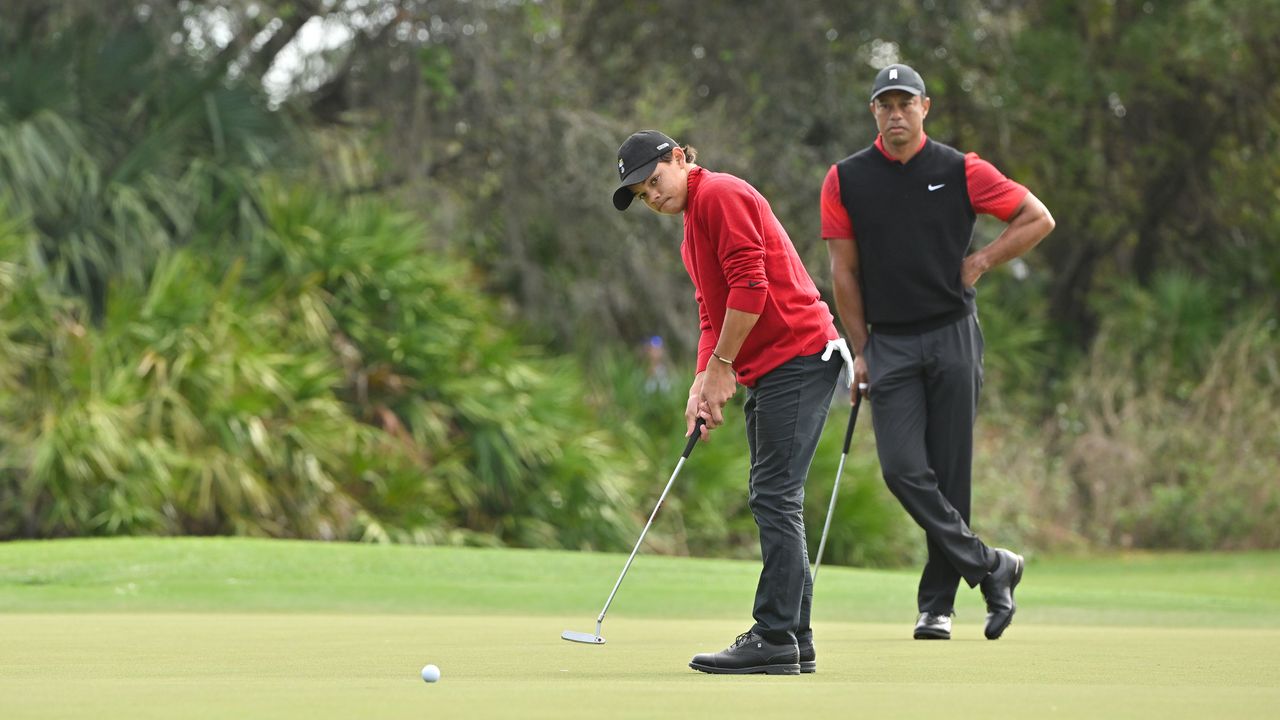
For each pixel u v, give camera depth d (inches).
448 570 1138.7
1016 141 2645.2
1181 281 2536.9
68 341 1605.6
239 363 1612.9
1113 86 2541.8
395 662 569.9
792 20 2261.3
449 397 1802.4
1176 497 2140.7
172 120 1839.3
